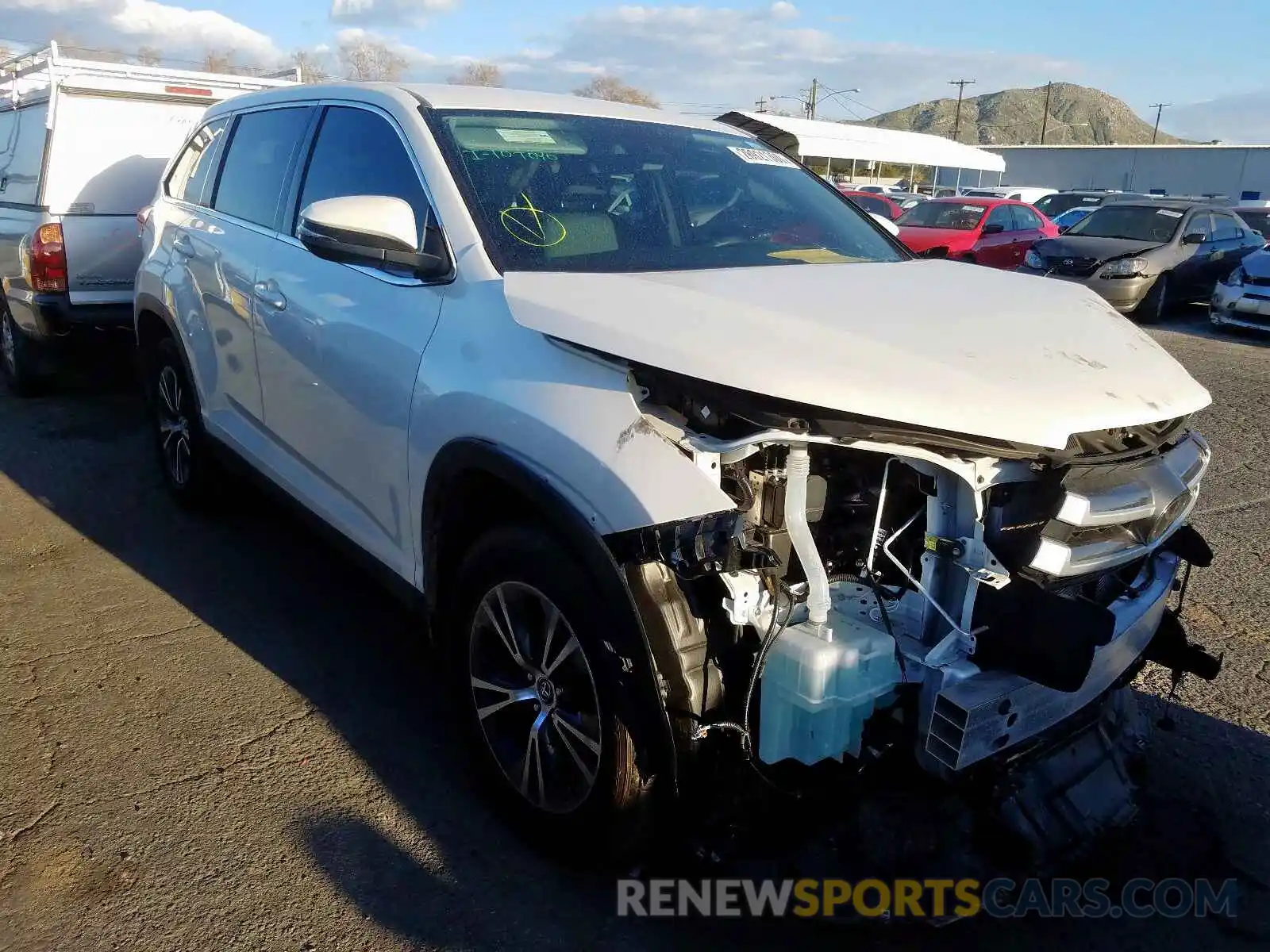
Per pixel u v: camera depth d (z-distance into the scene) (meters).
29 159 7.01
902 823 2.37
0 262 7.36
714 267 2.98
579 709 2.53
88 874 2.60
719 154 3.69
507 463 2.41
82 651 3.72
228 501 5.03
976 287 2.93
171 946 2.38
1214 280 13.75
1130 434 2.41
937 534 2.26
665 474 2.16
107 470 5.80
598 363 2.33
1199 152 45.09
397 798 2.94
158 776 3.00
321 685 3.54
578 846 2.57
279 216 3.81
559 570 2.38
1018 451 2.13
